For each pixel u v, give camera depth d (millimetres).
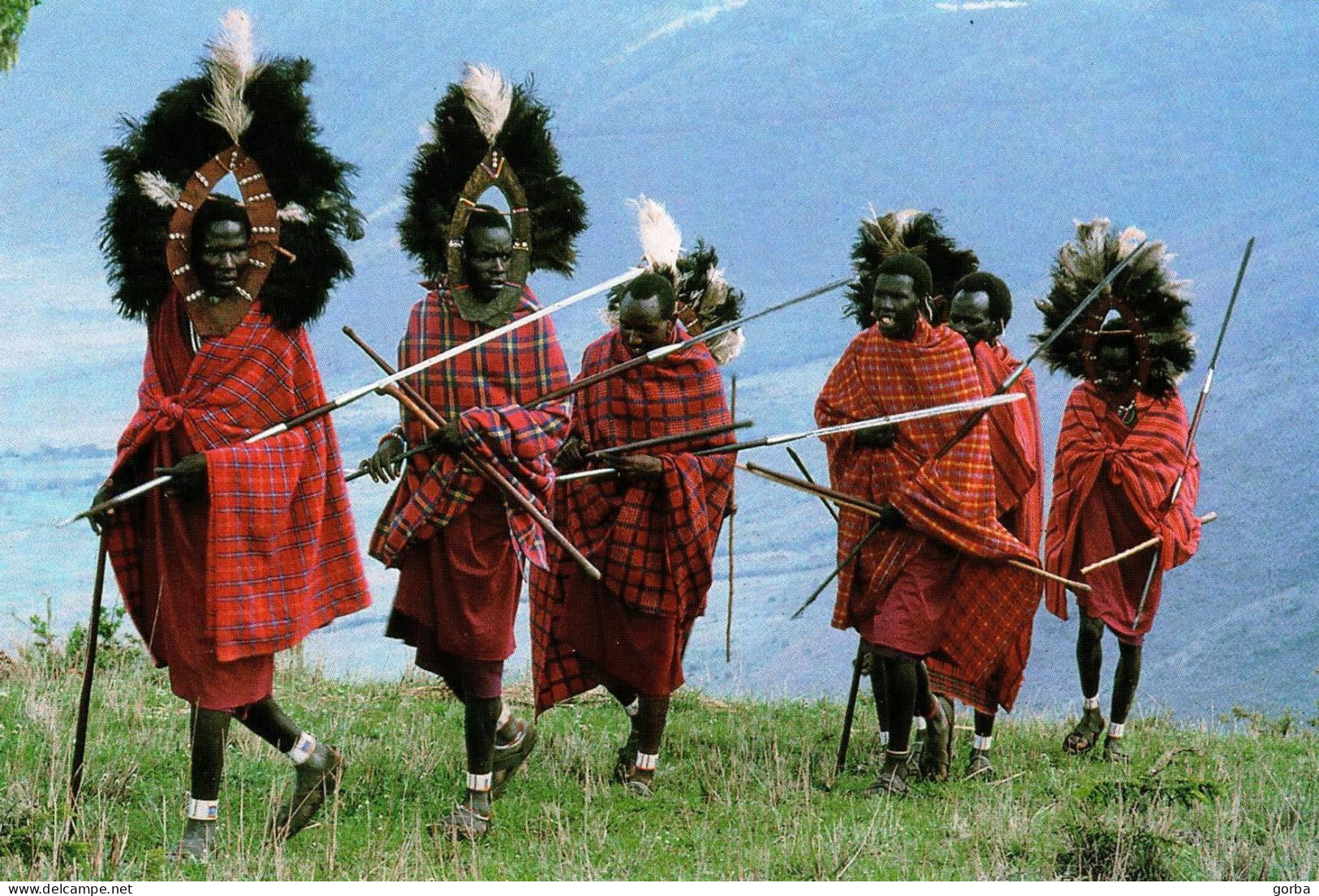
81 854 14000
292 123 15031
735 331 19859
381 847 15172
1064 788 18781
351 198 15562
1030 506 21016
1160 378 21828
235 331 14867
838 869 15180
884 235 21656
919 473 18734
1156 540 21203
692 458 18156
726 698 23734
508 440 15867
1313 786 18609
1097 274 22203
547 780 18109
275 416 15055
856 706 23625
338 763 15602
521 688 23000
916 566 18812
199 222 14805
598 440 18625
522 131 16766
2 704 19188
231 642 14406
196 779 14625
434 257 16984
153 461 14852
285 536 14938
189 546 14641
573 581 18578
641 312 18156
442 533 15992
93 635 15141
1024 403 21203
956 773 19984
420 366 15555
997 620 19297
